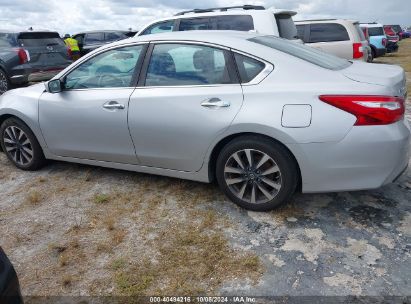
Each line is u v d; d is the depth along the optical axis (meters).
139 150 3.87
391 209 3.49
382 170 3.08
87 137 4.12
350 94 3.01
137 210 3.67
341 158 3.07
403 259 2.84
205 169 3.62
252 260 2.88
